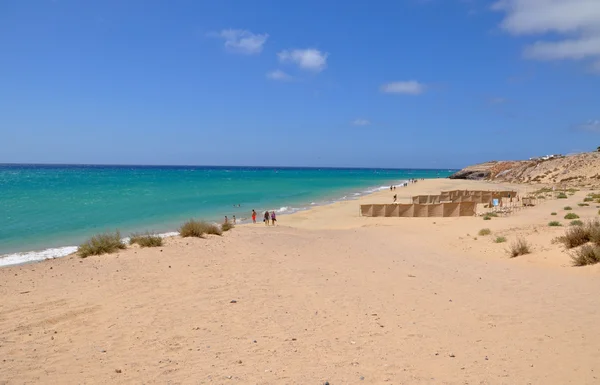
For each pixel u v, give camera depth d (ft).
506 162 404.77
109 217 110.01
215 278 38.27
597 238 43.80
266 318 27.17
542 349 21.21
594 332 23.29
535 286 35.24
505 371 18.70
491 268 44.37
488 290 34.45
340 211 133.39
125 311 28.50
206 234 64.59
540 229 64.59
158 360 20.48
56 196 171.12
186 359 20.59
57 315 27.66
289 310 28.99
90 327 25.48
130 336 23.91
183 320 26.76
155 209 132.46
